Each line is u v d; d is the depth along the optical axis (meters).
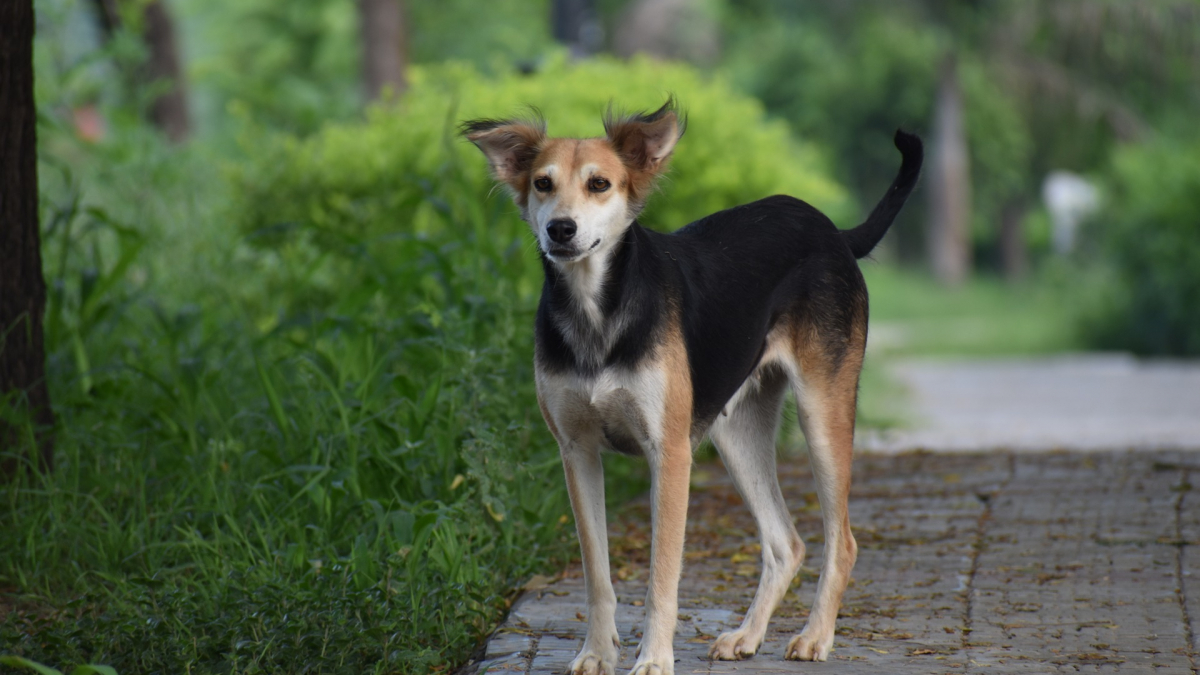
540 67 14.75
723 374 5.92
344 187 11.96
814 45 48.47
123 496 7.80
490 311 8.41
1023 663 5.72
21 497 7.59
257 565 6.68
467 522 6.96
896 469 10.20
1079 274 35.62
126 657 5.62
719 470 10.49
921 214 54.25
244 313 10.66
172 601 5.96
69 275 10.49
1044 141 48.22
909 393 20.30
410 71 14.21
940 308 44.16
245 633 5.71
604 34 49.69
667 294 5.70
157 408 8.56
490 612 6.54
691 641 6.18
